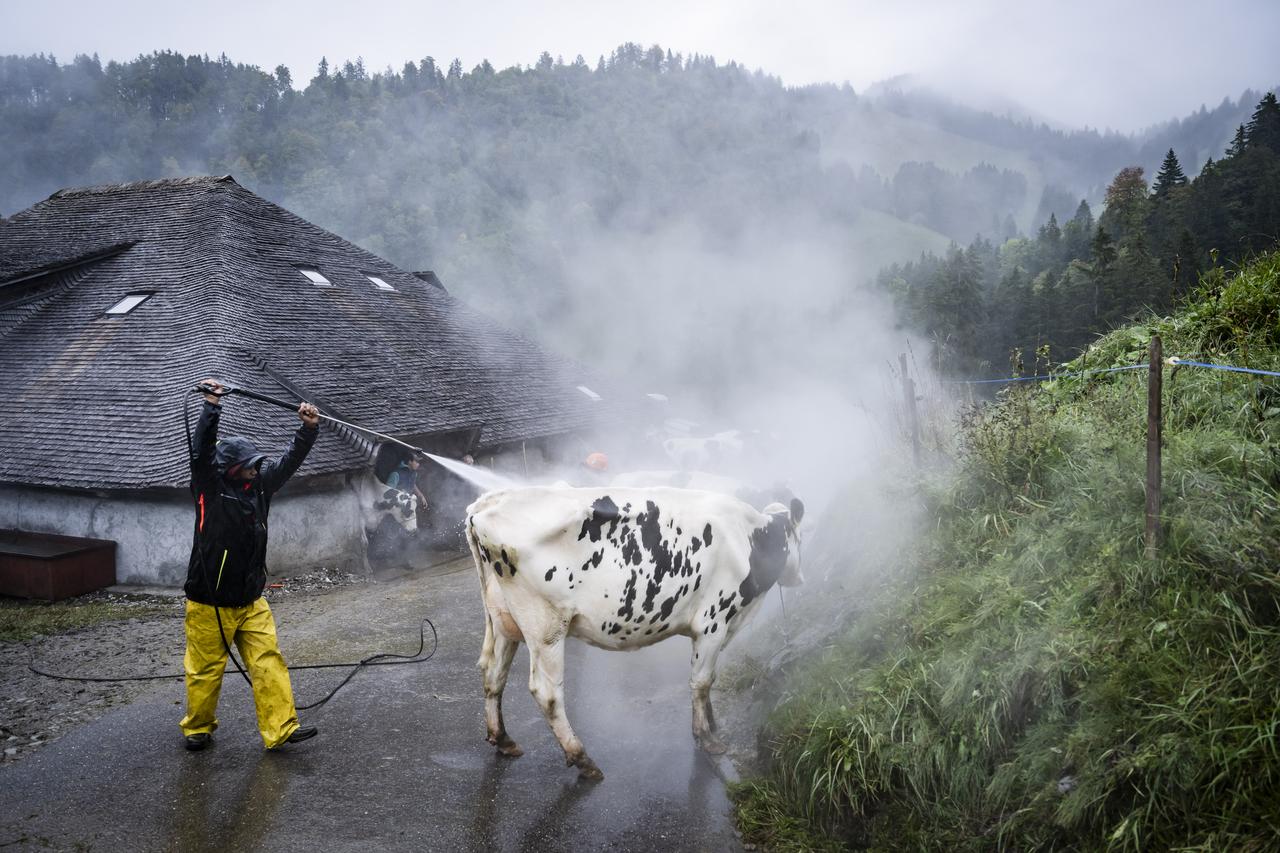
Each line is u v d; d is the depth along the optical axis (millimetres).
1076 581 4242
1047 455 5484
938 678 4367
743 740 5496
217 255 16516
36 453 12242
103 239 18219
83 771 5078
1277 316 5945
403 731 5707
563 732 4957
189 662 5289
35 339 15062
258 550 5230
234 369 13328
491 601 5082
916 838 3930
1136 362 6504
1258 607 3648
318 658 7266
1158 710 3404
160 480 11148
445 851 4285
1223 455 4566
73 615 9656
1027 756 3777
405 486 13797
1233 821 3027
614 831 4500
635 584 4969
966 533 5492
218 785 4918
